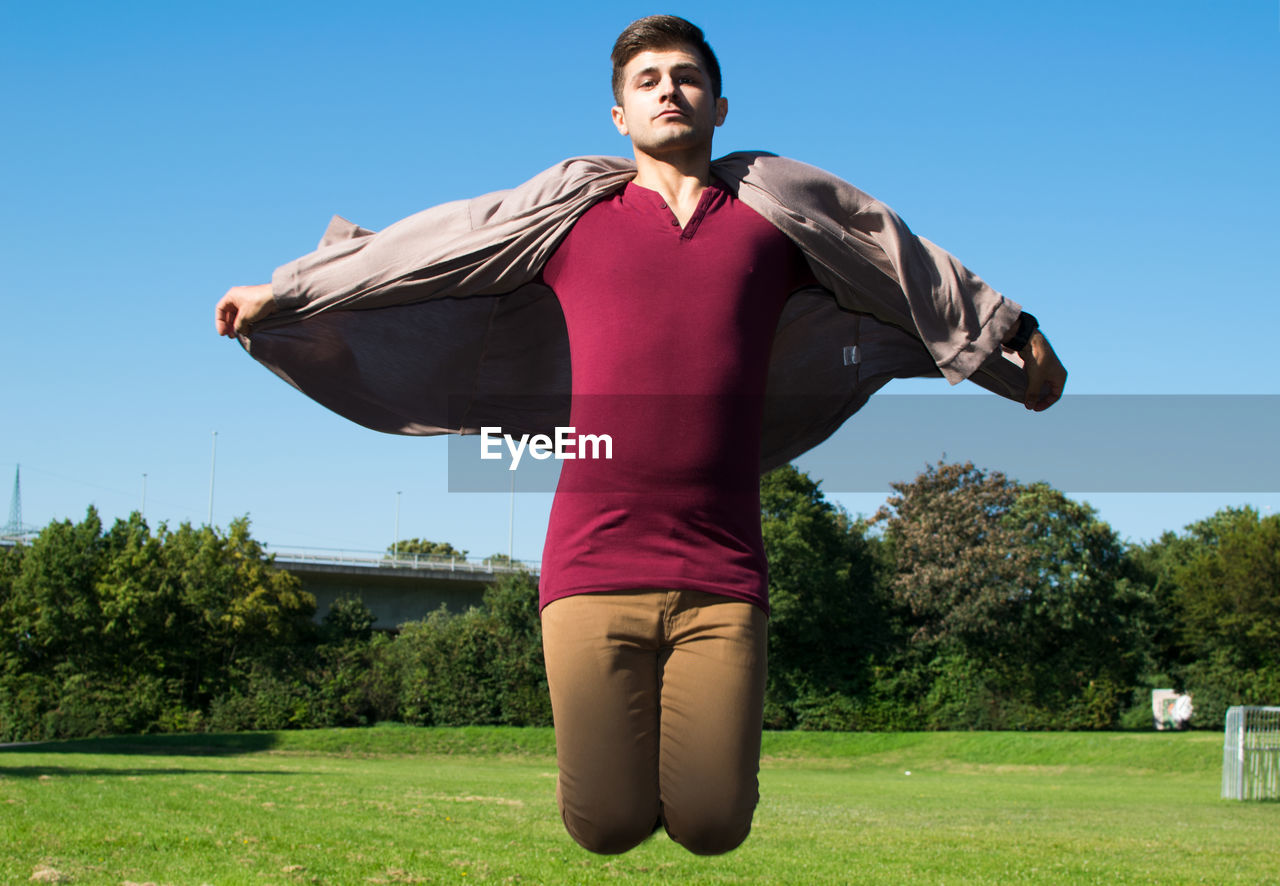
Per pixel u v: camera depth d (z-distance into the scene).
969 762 40.41
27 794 14.19
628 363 2.82
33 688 46.06
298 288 3.28
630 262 2.90
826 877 9.36
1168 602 50.03
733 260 2.91
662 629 2.79
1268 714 23.55
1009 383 3.38
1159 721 45.94
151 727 45.84
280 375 3.61
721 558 2.80
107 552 48.94
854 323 3.67
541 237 3.07
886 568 50.25
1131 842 13.09
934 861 10.73
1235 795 23.22
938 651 48.38
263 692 46.94
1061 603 46.06
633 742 2.83
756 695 2.82
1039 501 47.25
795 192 3.05
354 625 52.91
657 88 2.97
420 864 9.30
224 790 16.56
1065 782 31.53
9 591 49.56
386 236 3.24
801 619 47.19
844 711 47.09
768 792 23.33
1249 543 46.94
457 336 3.65
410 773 26.86
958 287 3.12
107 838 10.08
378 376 3.70
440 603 57.94
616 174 3.14
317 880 8.23
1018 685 46.91
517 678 47.75
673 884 8.72
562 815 3.11
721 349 2.84
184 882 7.93
